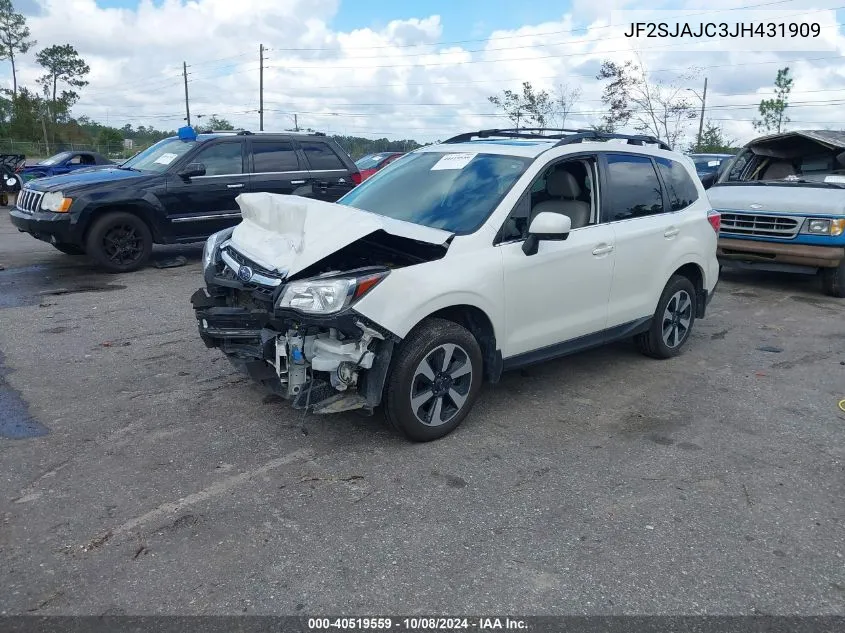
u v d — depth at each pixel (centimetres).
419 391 428
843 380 582
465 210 472
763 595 304
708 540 344
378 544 334
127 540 333
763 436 468
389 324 396
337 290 383
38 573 308
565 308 501
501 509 368
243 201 499
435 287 415
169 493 376
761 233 904
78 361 582
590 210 528
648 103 3066
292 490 382
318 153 1109
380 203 511
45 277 934
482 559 325
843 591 308
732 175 1037
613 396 534
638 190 567
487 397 526
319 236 409
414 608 291
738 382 572
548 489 390
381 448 434
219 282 445
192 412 481
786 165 1018
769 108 3834
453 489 387
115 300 801
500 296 450
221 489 381
